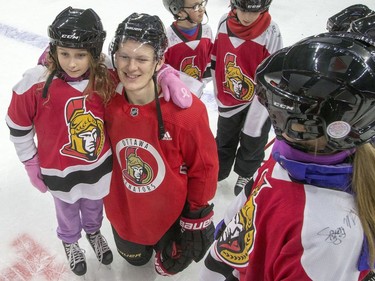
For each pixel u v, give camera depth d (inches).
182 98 48.4
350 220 27.6
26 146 58.5
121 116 51.6
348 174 28.5
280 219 29.6
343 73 26.1
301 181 29.6
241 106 85.0
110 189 63.3
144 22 46.3
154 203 58.8
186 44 77.8
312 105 26.5
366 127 27.0
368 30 47.2
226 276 39.8
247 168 91.3
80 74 52.1
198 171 55.2
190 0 71.6
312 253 27.8
